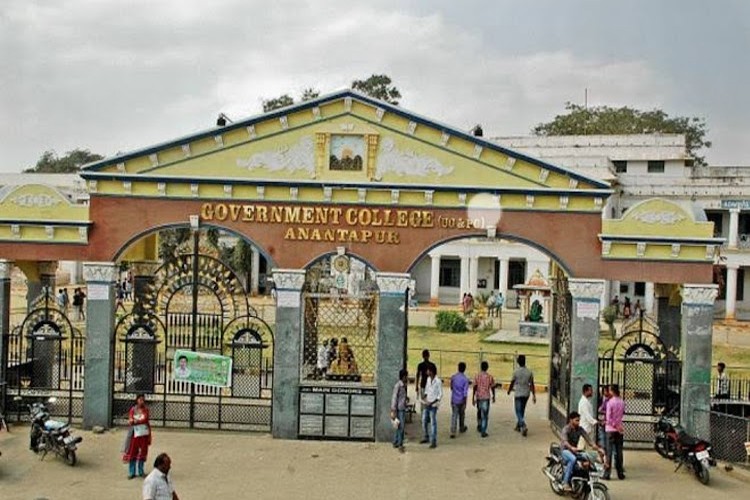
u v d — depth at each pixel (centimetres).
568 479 1503
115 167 1914
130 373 2109
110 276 1922
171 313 2267
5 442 1797
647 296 5472
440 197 1894
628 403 2006
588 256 1878
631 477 1664
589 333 1870
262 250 1911
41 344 2162
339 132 1894
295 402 1888
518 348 3703
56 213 1931
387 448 1845
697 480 1642
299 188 1897
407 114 1880
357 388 1891
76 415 1980
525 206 1886
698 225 1853
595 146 5928
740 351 3847
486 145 1877
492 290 5550
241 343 1950
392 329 1886
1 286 1936
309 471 1653
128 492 1490
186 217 1916
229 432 1928
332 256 1938
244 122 1888
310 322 1923
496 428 2088
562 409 1992
